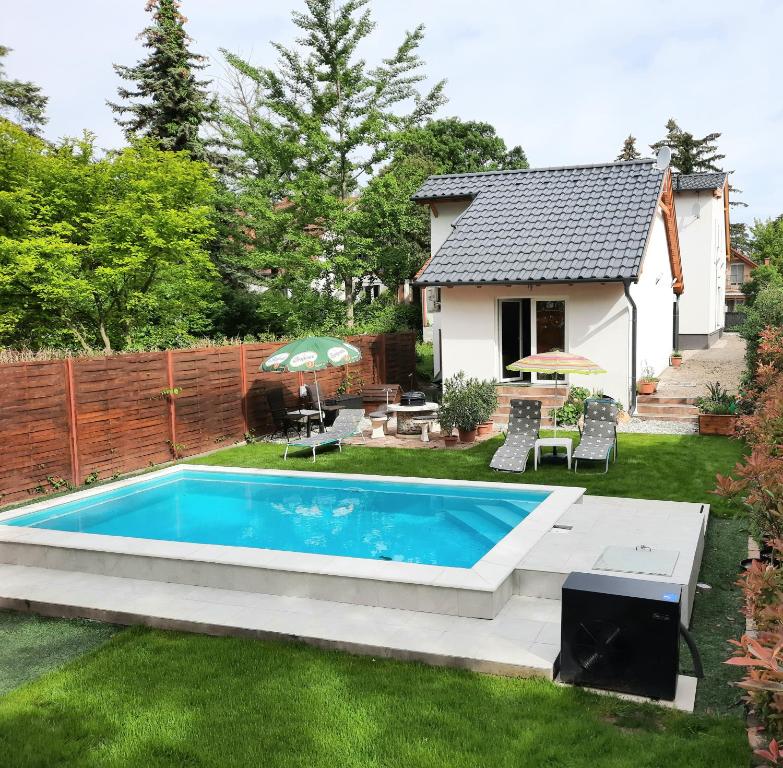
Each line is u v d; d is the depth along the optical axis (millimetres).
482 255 19906
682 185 32312
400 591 7773
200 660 6773
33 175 21984
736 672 6359
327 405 20422
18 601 8375
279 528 11555
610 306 18766
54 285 20328
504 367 20609
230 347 18453
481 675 6355
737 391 18672
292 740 5344
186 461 16594
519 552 8594
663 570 7512
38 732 5582
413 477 13570
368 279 34438
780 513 5125
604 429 14680
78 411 14234
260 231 30359
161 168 23672
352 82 29859
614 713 5660
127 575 9078
